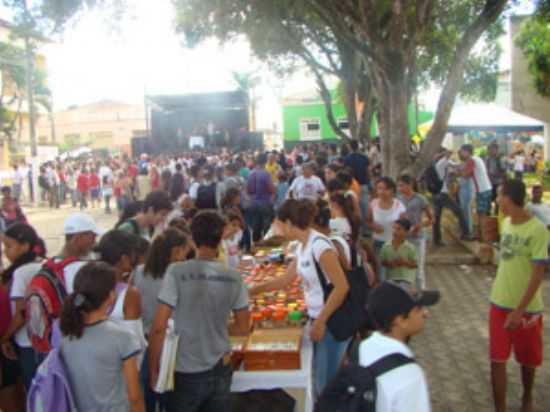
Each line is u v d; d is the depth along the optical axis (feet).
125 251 11.99
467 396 16.85
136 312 11.76
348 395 7.41
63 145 182.60
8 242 14.03
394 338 7.97
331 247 12.97
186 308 10.74
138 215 17.52
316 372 13.42
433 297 8.17
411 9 38.73
